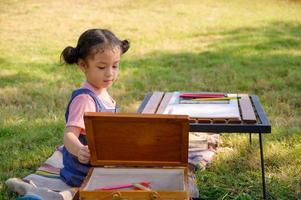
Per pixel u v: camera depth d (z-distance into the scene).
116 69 3.42
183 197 2.61
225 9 14.87
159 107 3.64
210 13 14.17
